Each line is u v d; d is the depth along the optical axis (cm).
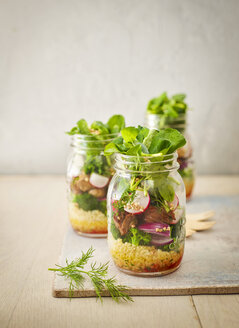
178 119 72
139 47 92
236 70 92
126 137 49
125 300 47
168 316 44
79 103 95
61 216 71
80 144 58
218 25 90
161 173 48
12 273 53
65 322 44
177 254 49
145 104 94
